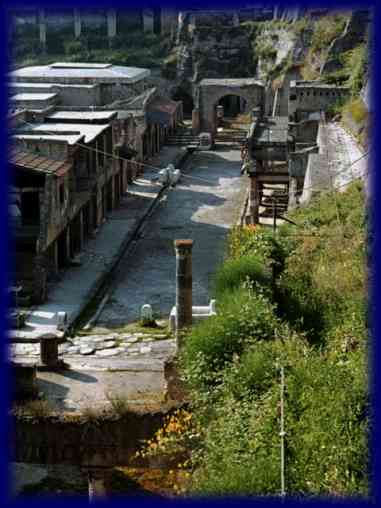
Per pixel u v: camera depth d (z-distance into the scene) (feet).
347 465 56.13
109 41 313.12
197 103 256.32
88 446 73.92
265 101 262.67
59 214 138.72
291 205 145.79
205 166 225.56
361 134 161.17
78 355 111.14
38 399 90.02
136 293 137.08
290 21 276.41
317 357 72.90
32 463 74.64
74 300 131.34
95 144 165.68
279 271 105.09
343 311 92.58
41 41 315.37
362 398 61.36
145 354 111.86
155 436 73.51
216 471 59.52
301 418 62.08
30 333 117.39
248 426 63.77
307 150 162.09
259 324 80.43
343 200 125.59
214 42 295.48
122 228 169.37
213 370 75.82
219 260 150.82
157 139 238.68
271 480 55.72
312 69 247.70
